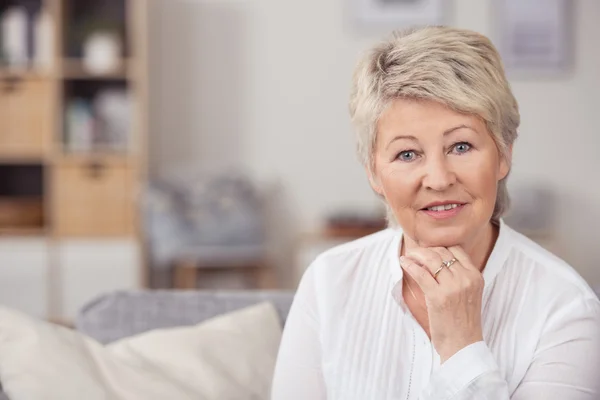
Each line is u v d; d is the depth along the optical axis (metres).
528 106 5.32
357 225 4.83
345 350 1.33
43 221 4.96
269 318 1.67
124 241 4.81
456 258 1.20
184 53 5.32
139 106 4.81
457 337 1.19
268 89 5.36
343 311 1.35
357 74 1.25
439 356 1.26
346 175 5.37
